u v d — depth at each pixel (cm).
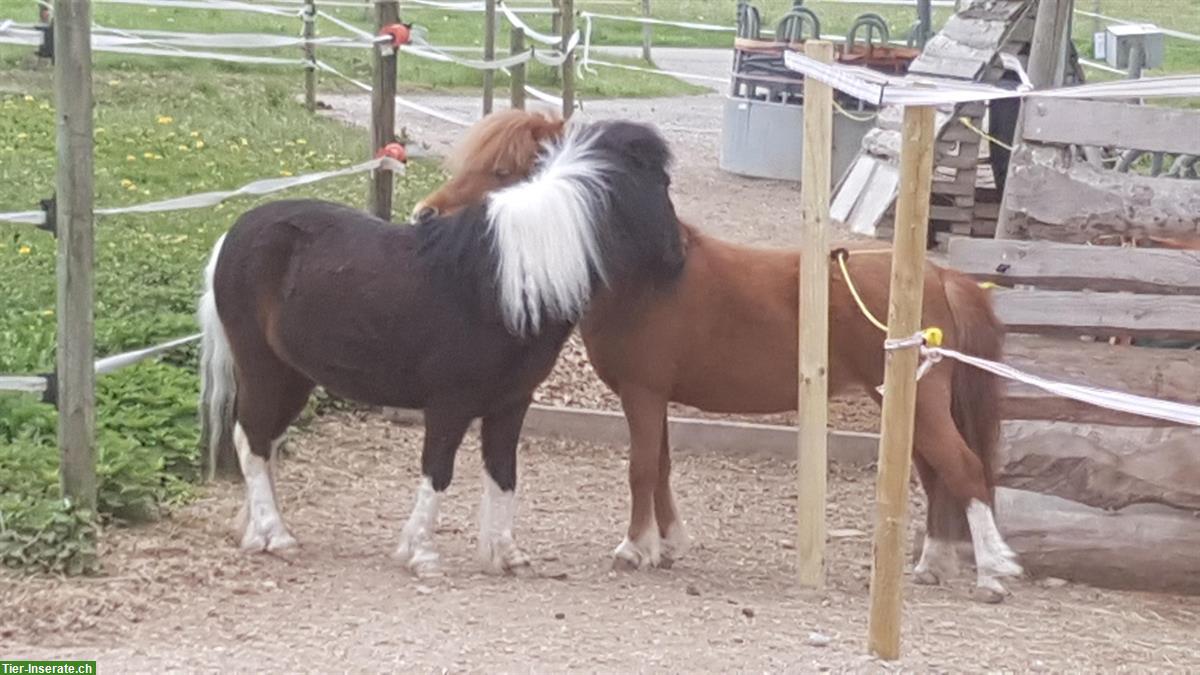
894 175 1236
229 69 1906
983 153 1388
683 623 533
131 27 1978
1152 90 527
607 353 610
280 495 691
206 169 1285
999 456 653
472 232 559
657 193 579
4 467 617
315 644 491
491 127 603
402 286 565
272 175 1291
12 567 542
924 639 531
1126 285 661
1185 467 655
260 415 604
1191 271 654
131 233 1056
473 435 809
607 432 821
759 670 483
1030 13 1177
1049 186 669
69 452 572
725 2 3194
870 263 616
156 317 846
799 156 1491
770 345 611
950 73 1181
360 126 1631
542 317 558
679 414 876
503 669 473
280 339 586
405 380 572
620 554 614
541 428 824
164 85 1711
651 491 616
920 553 662
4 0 2128
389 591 552
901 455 490
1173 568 651
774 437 816
